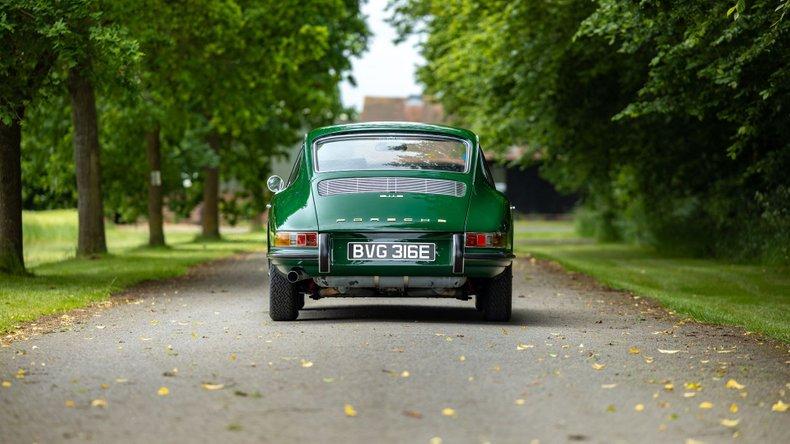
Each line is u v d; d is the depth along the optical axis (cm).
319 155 1204
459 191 1162
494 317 1200
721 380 796
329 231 1127
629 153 3114
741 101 1966
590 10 2631
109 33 1711
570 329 1124
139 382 775
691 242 3055
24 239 4228
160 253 3100
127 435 607
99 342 1006
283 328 1117
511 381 779
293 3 3102
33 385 766
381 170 1176
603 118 3019
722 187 2861
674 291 1862
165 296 1612
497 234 1143
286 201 1173
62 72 2580
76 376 805
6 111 1666
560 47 2744
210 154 3825
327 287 1159
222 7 2673
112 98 2738
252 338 1025
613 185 4100
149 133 3428
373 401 701
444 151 1205
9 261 1892
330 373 807
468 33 3331
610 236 4450
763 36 1572
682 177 3030
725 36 1625
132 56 1745
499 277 1186
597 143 3086
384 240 1130
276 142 4403
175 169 3778
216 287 1816
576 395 728
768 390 759
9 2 1591
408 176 1170
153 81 2839
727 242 2855
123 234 5103
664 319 1265
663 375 815
